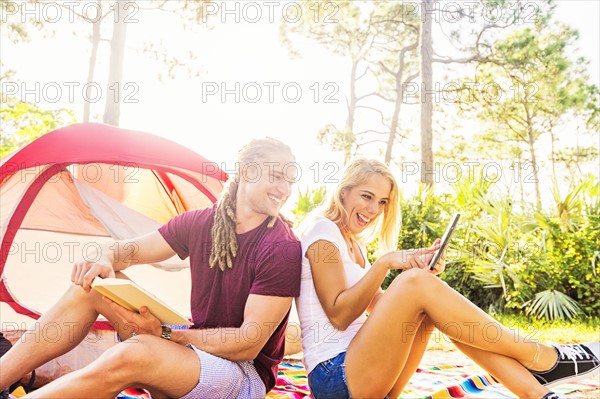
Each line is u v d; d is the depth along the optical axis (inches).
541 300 256.2
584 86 696.4
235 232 92.5
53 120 411.2
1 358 87.5
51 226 148.3
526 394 84.9
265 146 93.2
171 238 98.6
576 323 247.0
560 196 272.1
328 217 98.4
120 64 420.8
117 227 146.0
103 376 75.3
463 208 303.3
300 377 136.2
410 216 302.5
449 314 83.5
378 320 83.9
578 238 264.5
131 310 82.1
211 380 82.6
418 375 134.6
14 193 136.6
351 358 85.1
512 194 291.4
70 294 90.9
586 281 264.2
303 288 92.7
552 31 671.1
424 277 84.0
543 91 677.3
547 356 87.4
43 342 88.4
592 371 88.7
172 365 79.0
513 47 613.6
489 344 85.1
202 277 94.2
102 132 140.9
